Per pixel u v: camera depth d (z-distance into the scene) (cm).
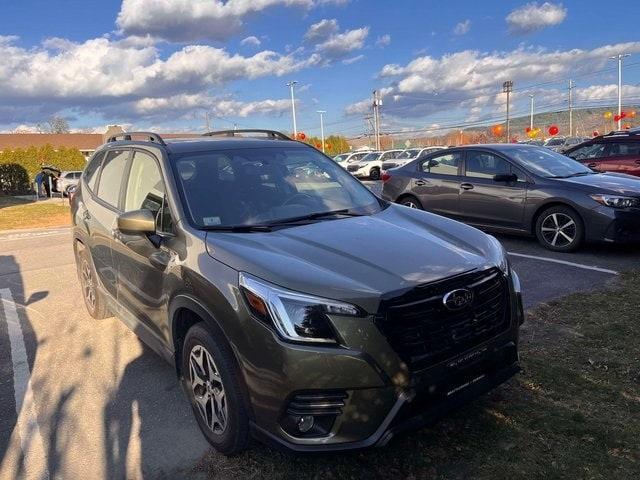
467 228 369
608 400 348
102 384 420
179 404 382
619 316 489
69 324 561
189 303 317
